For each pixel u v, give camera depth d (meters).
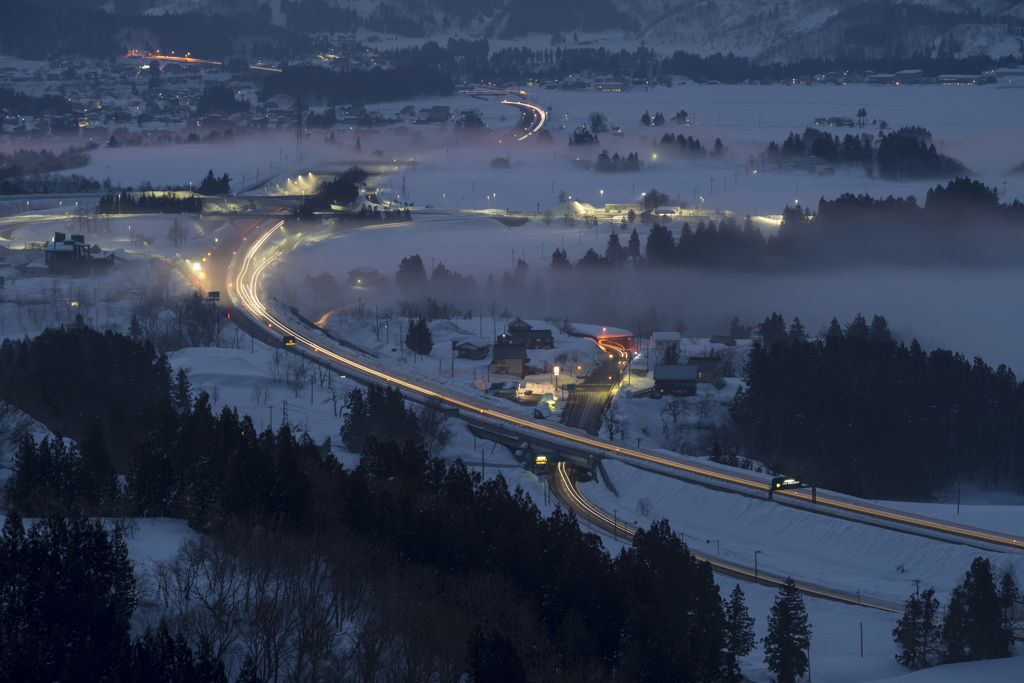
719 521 177.75
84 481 113.62
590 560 111.56
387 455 138.12
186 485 112.56
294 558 92.94
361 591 91.19
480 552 111.94
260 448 126.44
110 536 93.81
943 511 176.88
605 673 100.88
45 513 101.75
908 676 114.81
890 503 181.25
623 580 111.06
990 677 113.31
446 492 131.75
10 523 81.38
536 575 108.56
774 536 171.50
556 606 107.38
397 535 111.81
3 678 69.25
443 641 87.56
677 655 99.88
